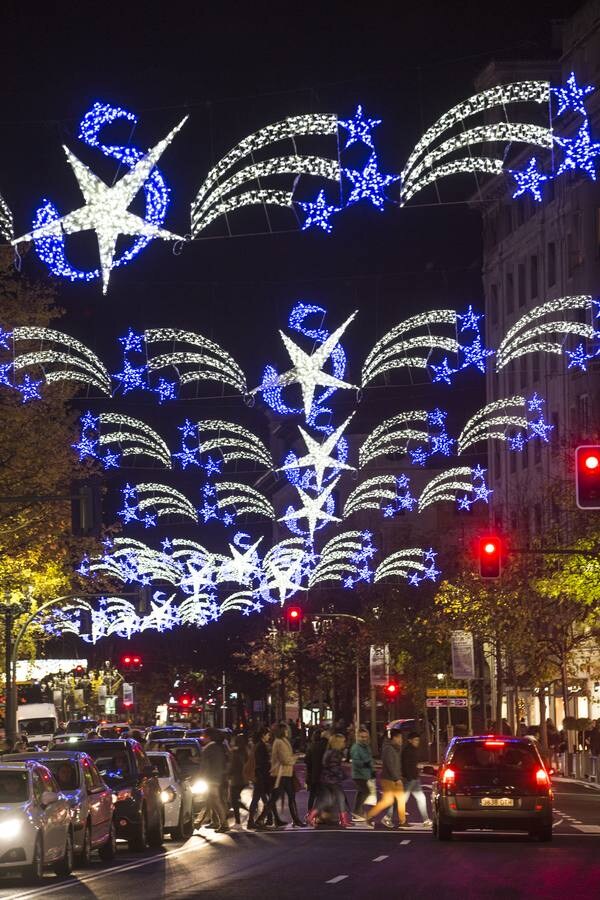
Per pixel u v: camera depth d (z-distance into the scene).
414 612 93.56
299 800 55.03
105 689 119.19
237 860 28.06
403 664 93.62
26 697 91.75
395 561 101.56
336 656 115.81
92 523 36.19
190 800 36.53
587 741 75.38
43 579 51.56
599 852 29.02
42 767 26.72
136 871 26.45
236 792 39.81
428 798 52.84
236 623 154.12
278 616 140.88
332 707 129.62
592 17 82.00
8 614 56.12
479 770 32.00
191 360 48.22
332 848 30.58
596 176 82.19
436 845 31.17
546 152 87.75
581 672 81.75
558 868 25.36
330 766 37.97
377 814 39.03
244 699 159.38
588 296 79.12
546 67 92.25
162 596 152.75
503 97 30.66
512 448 90.25
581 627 74.62
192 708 146.25
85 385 52.44
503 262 98.75
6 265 50.22
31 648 62.06
